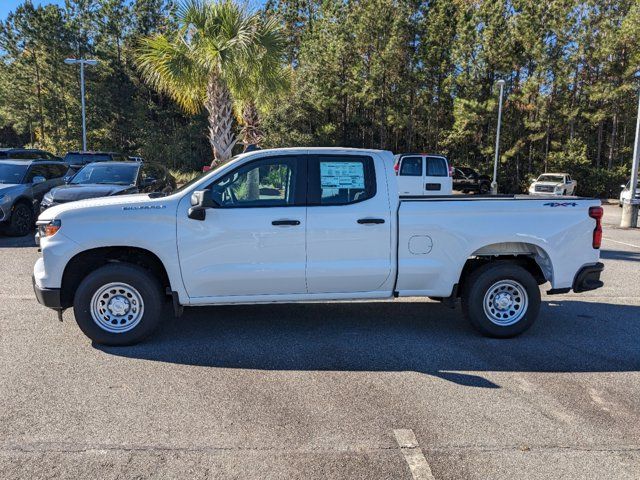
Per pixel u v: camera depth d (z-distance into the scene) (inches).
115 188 414.9
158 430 140.5
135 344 203.8
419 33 1275.8
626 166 1405.0
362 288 211.6
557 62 1275.8
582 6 1289.4
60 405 153.6
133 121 1567.4
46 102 1609.3
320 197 206.1
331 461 127.2
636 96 1294.3
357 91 1283.2
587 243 219.8
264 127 1254.9
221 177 203.3
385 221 207.2
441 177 624.4
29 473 120.3
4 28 1534.2
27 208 462.6
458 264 212.8
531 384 174.2
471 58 1301.7
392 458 128.9
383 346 208.7
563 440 139.0
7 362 184.7
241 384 170.4
